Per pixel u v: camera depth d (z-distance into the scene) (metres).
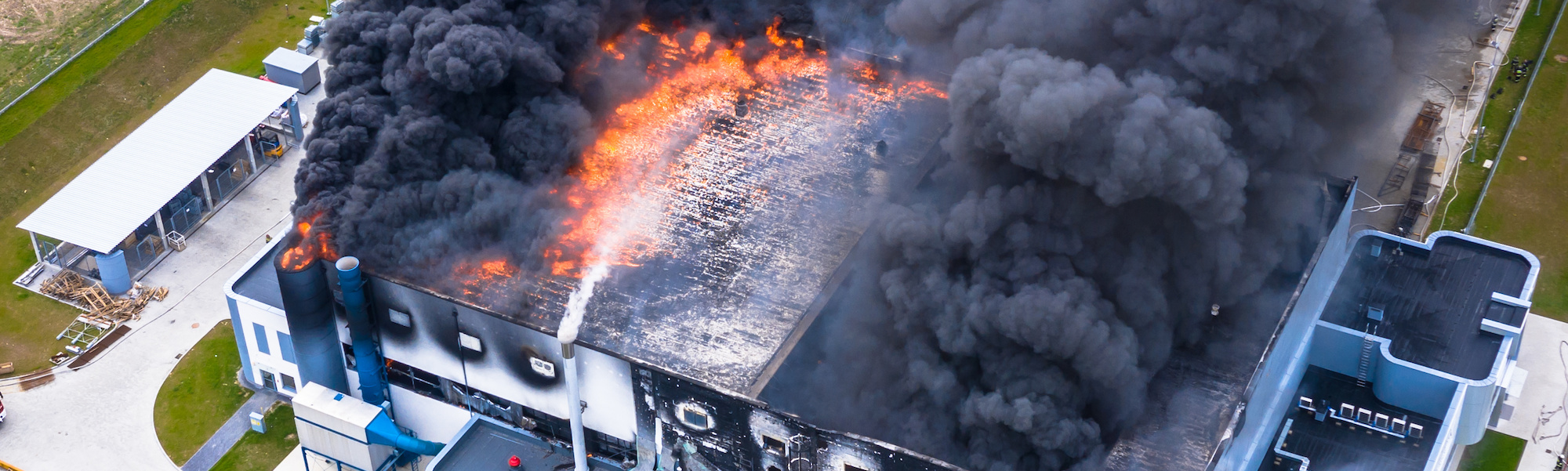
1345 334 51.25
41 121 71.50
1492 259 55.50
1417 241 62.47
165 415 56.50
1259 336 50.53
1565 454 54.50
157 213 61.88
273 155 68.69
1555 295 61.88
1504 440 54.97
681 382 45.09
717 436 46.06
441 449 51.94
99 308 61.00
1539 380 57.56
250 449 55.12
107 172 63.09
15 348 59.34
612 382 47.31
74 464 54.53
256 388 57.59
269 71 71.75
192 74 74.81
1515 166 68.50
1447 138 69.88
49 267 63.09
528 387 49.75
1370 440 49.56
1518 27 77.25
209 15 78.12
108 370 58.50
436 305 49.03
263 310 53.16
